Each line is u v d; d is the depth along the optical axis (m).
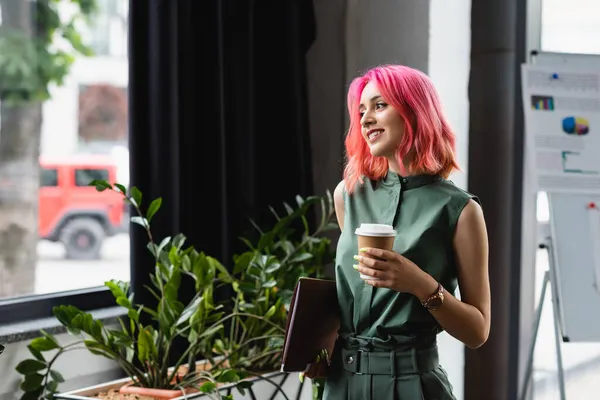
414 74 1.73
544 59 3.06
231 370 2.29
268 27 3.32
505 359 3.23
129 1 2.71
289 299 2.66
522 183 3.22
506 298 3.22
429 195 1.73
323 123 3.62
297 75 3.35
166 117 2.78
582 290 2.95
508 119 3.20
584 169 3.00
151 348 2.43
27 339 2.47
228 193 3.13
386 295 1.69
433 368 1.72
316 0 3.60
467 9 3.24
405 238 1.71
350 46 3.54
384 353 1.70
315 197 2.95
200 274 2.51
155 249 2.49
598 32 3.27
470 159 3.25
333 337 1.80
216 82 2.98
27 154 2.69
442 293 1.62
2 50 2.60
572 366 3.39
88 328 2.35
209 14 2.98
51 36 2.76
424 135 1.70
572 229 2.98
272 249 2.90
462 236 1.70
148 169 2.78
